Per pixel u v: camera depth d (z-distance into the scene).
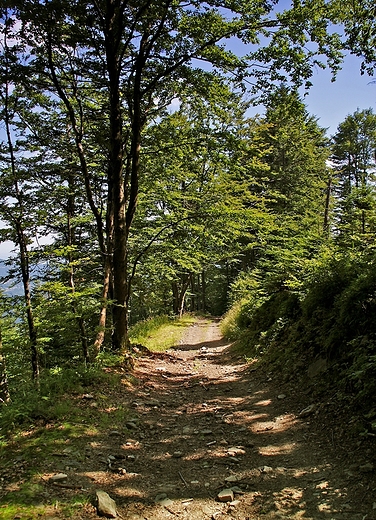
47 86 10.27
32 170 9.53
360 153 36.28
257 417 6.09
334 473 3.79
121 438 5.38
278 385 7.50
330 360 6.48
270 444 4.90
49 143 10.82
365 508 3.10
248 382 8.55
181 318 29.59
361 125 36.53
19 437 4.86
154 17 9.18
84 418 5.79
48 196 10.30
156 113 11.87
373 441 4.07
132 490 3.84
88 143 11.93
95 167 12.52
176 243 14.51
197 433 5.66
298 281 10.00
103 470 4.26
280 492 3.62
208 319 31.81
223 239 13.74
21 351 9.20
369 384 4.68
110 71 9.60
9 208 8.32
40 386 6.74
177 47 10.24
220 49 10.07
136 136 10.63
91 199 10.78
